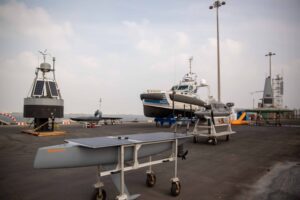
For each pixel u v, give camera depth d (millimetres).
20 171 5785
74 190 4371
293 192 4301
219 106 12508
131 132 16375
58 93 15867
